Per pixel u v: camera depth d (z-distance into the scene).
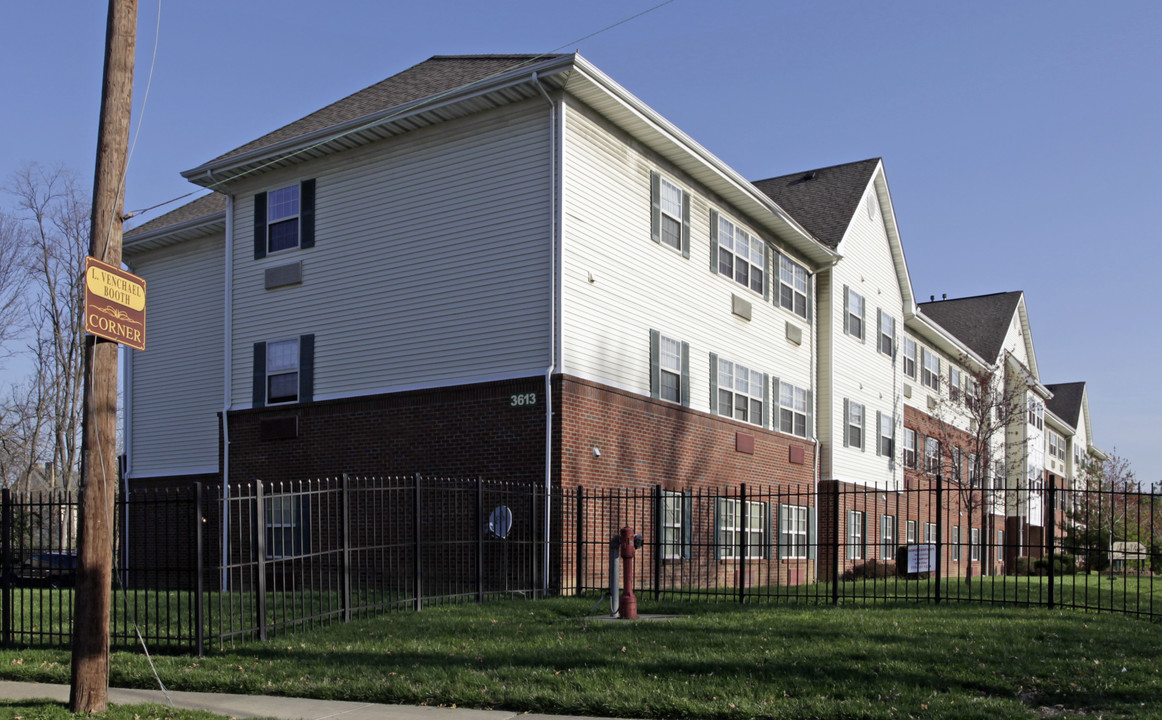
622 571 12.66
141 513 23.75
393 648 10.43
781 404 26.27
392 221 19.41
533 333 17.34
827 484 28.17
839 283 29.91
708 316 22.47
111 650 10.87
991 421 41.12
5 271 40.03
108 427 8.62
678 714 7.76
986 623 11.38
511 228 17.86
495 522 15.91
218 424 21.61
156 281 25.91
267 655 10.35
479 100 17.95
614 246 18.86
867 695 7.96
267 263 21.16
